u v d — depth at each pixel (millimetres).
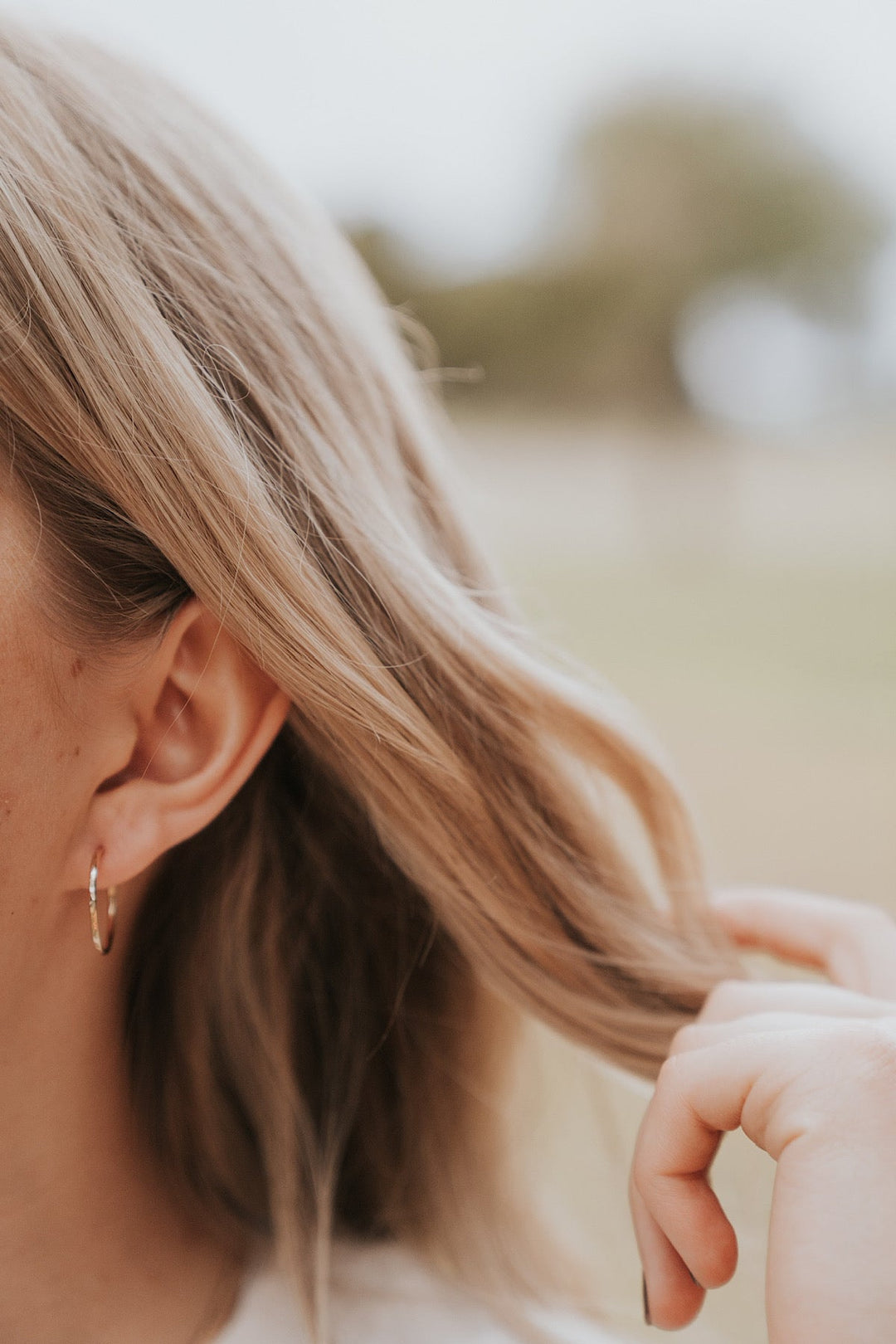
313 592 424
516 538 4051
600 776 488
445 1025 515
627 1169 601
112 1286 447
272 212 460
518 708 458
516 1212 537
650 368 5961
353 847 497
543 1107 563
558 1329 502
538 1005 478
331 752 450
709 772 1939
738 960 488
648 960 478
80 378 402
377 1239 507
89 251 406
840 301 6215
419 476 482
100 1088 445
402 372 506
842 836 1614
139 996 468
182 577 414
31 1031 422
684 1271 425
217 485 413
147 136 435
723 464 5457
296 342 447
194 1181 481
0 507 395
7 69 414
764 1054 406
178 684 423
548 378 5820
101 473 403
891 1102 391
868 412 5398
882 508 4746
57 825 407
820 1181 385
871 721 2180
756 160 6223
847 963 473
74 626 403
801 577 3775
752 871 1536
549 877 466
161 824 421
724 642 2930
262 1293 471
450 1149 518
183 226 430
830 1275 376
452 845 455
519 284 5504
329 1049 508
